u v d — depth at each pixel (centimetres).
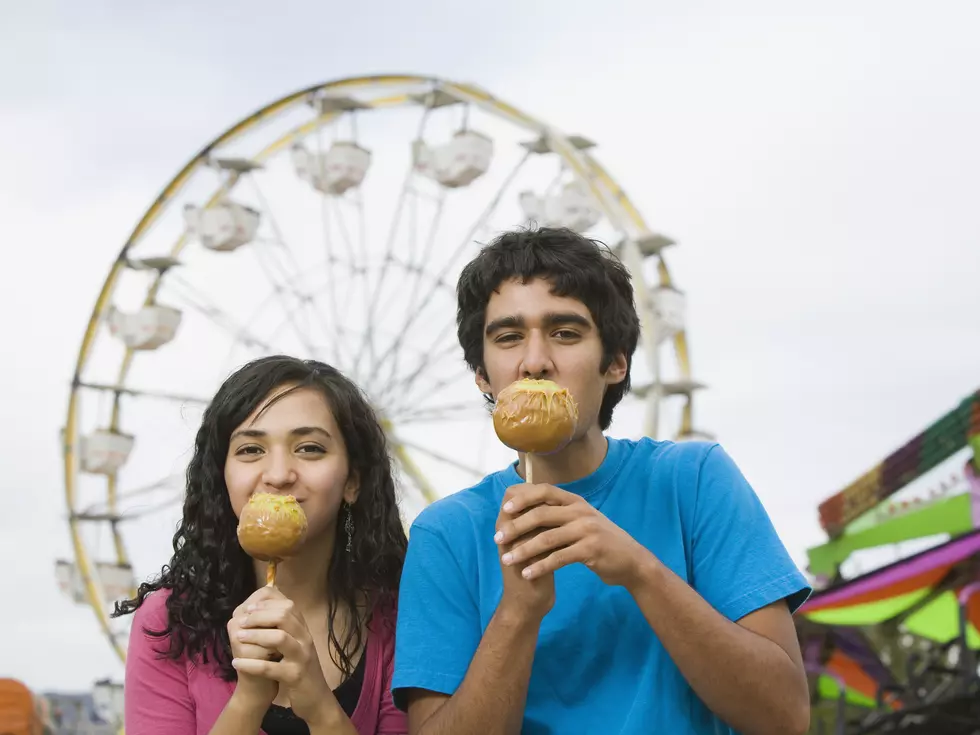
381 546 356
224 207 1855
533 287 296
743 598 284
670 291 1714
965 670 849
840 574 1256
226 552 350
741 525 294
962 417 1031
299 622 291
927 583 937
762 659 269
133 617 354
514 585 266
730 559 290
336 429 344
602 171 1781
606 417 322
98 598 1869
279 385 342
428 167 1808
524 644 267
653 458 317
